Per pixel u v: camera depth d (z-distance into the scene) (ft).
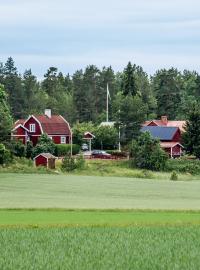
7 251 222.07
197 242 246.47
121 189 551.18
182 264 203.41
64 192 514.27
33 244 237.25
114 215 347.77
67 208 381.60
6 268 193.98
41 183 588.50
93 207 393.29
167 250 228.22
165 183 627.05
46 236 257.34
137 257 214.48
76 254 218.59
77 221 314.35
